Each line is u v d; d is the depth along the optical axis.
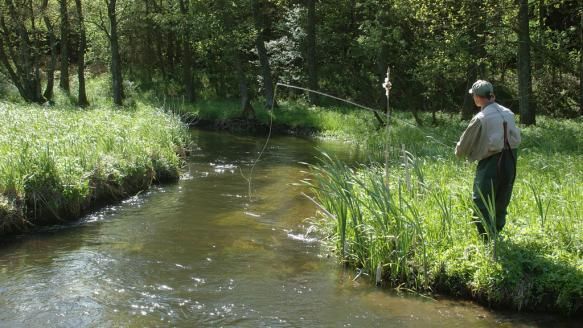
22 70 29.11
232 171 14.30
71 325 5.41
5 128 11.88
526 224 6.93
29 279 6.60
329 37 33.62
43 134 11.41
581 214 6.97
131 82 35.66
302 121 25.31
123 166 11.25
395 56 27.62
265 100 30.28
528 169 10.09
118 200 10.60
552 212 7.21
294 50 34.12
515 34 22.78
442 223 6.88
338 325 5.49
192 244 8.08
